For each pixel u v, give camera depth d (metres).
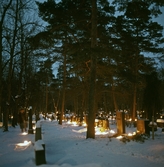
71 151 10.25
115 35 18.20
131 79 19.08
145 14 16.47
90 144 11.81
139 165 7.76
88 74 20.09
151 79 14.14
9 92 22.09
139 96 34.72
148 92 14.12
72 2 15.71
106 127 19.27
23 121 19.89
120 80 26.23
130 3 16.06
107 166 7.48
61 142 13.21
